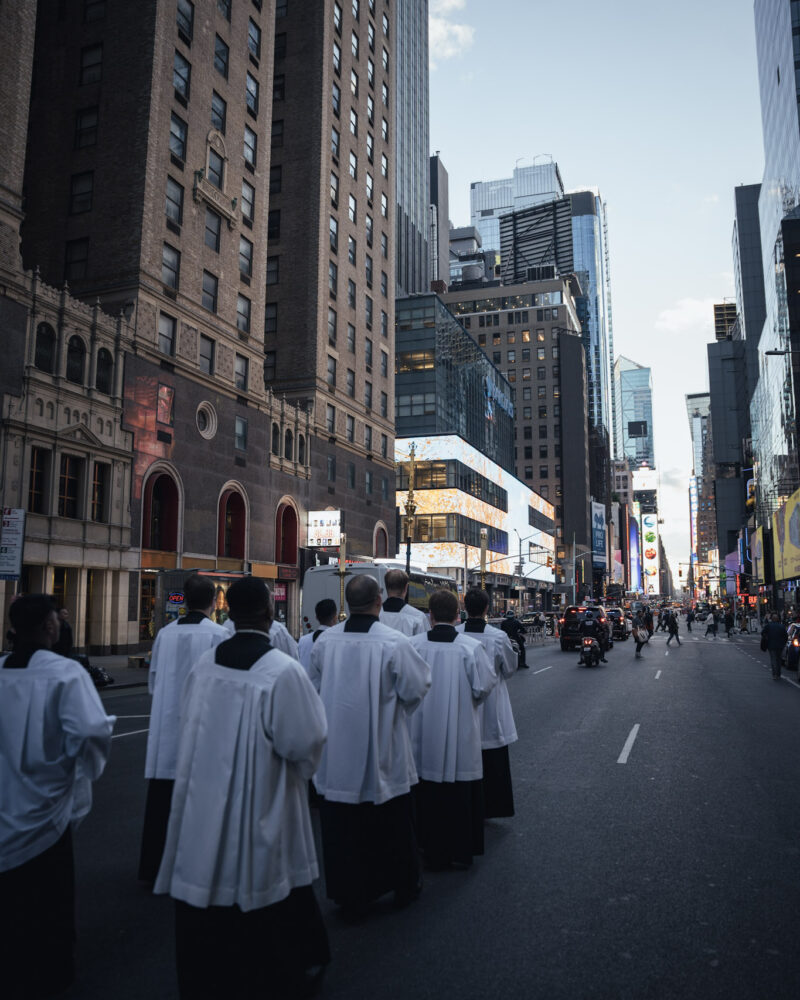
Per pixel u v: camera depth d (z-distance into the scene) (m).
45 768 3.60
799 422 61.19
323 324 46.59
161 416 31.14
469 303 138.25
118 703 16.27
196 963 3.20
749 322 113.00
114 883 5.30
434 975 3.89
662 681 20.20
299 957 3.47
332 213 48.62
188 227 33.53
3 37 24.98
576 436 128.25
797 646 23.19
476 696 5.73
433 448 72.69
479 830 5.80
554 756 9.81
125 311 30.14
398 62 148.62
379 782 4.70
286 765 3.42
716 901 4.93
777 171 76.88
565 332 130.88
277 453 40.66
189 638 5.45
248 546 37.03
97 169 31.67
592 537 132.75
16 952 3.51
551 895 5.05
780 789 8.05
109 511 28.17
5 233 24.59
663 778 8.55
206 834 3.24
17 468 24.33
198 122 34.59
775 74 76.31
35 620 3.76
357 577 5.08
